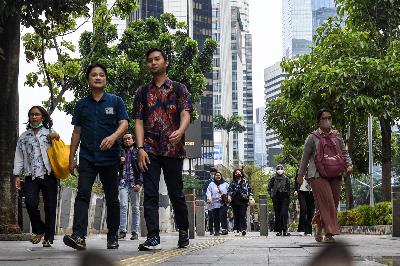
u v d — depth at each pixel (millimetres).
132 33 36719
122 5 20891
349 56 15508
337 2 15727
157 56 6621
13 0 11031
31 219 8117
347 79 14422
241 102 181875
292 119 22312
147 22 37438
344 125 15109
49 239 8078
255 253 6344
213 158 118688
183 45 37375
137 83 35281
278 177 15727
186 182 75375
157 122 6602
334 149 8359
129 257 5609
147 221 6734
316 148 8383
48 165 7852
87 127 6895
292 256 5785
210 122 120188
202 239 11969
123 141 11711
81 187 6785
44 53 19969
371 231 15578
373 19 15375
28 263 4934
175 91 6652
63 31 19484
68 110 30484
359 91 14492
